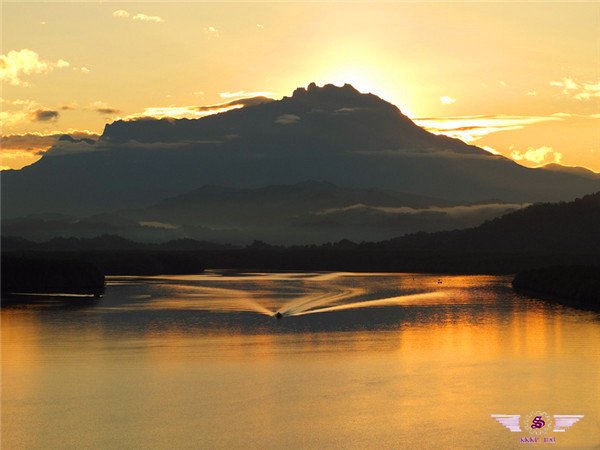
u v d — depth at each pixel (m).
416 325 140.75
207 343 121.88
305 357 109.25
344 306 175.50
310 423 79.00
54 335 130.25
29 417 81.94
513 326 136.25
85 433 76.94
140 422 79.81
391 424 78.62
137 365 104.50
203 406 84.81
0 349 117.06
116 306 174.25
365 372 99.12
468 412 82.06
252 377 97.00
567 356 107.12
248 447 73.00
